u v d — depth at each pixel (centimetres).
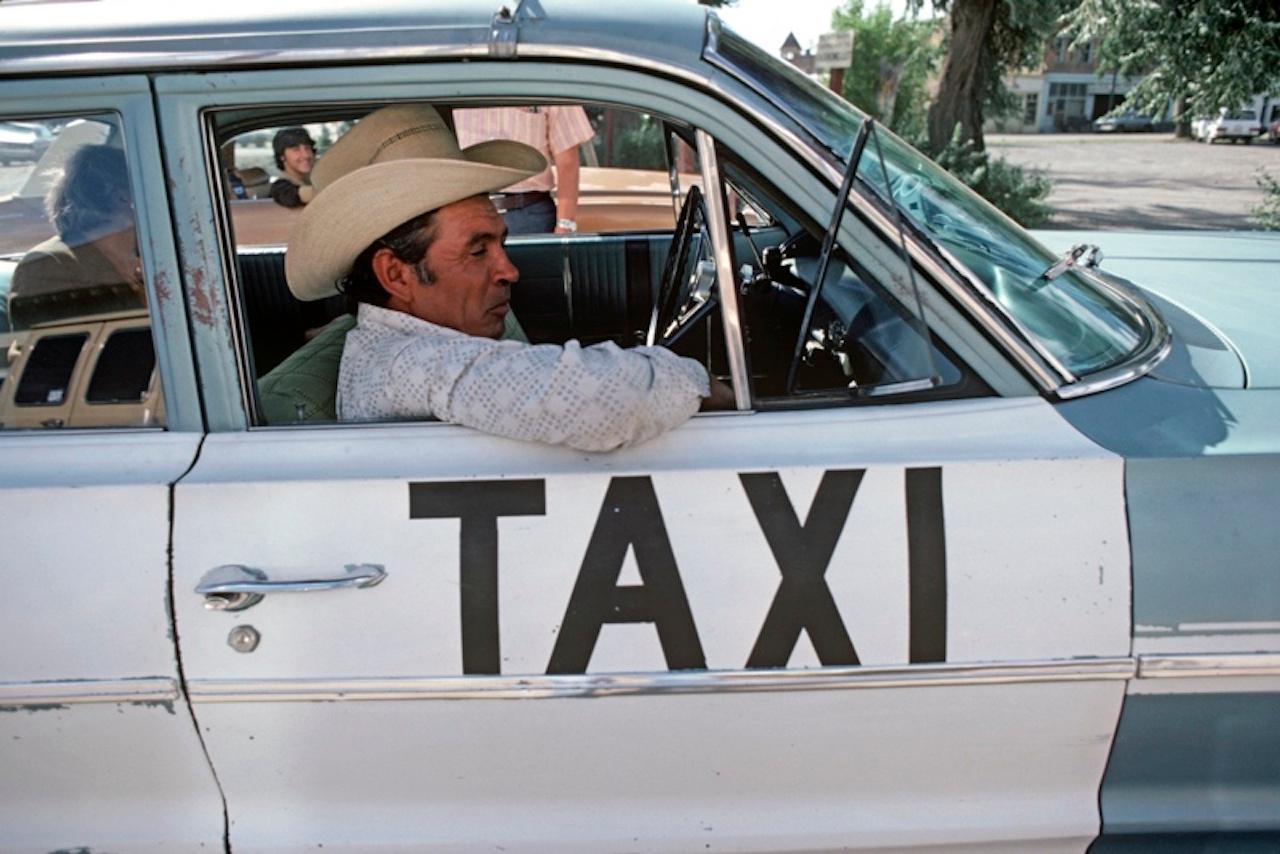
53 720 154
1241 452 152
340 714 153
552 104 157
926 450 154
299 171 248
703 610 151
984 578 150
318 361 191
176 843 159
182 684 152
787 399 161
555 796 158
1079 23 925
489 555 150
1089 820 159
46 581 151
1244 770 159
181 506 151
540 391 148
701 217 220
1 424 161
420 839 158
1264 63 784
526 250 280
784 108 157
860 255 158
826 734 154
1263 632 151
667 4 168
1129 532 150
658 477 152
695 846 159
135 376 160
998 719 154
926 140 1183
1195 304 212
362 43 152
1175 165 2341
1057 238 285
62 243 156
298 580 149
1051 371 159
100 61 150
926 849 160
